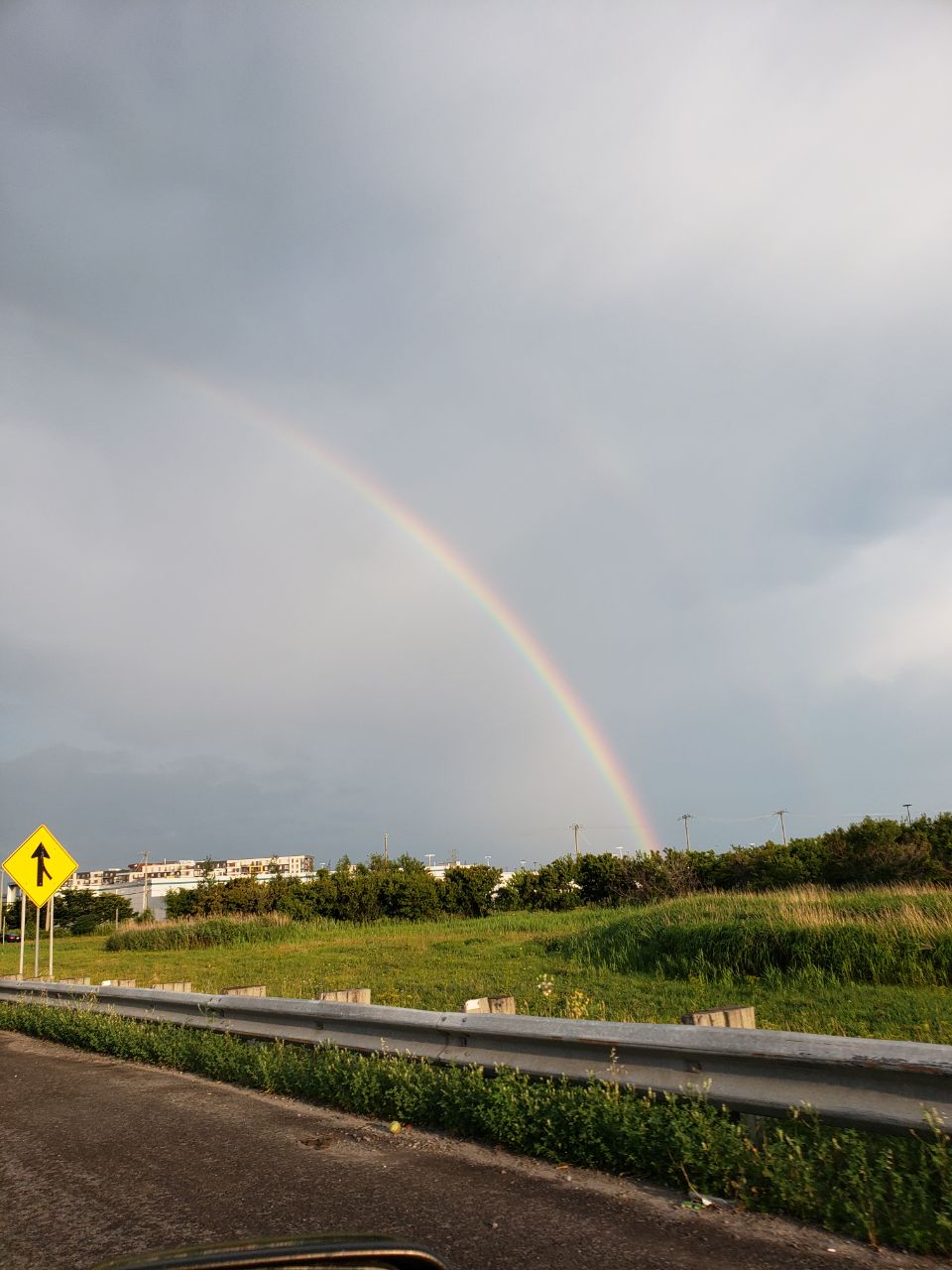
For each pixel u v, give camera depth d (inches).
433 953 844.6
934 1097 194.1
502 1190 217.8
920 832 1355.8
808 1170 199.3
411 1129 277.9
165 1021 469.7
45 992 614.5
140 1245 191.5
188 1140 277.9
